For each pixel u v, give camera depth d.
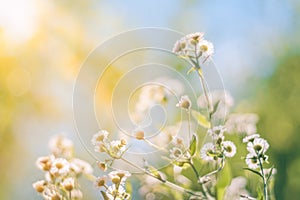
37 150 1.87
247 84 1.81
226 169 0.78
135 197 0.84
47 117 1.88
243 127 0.91
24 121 1.87
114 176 0.73
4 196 1.80
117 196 0.73
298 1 2.15
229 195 0.83
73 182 0.76
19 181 1.82
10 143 1.84
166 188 0.82
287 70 1.93
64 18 2.02
